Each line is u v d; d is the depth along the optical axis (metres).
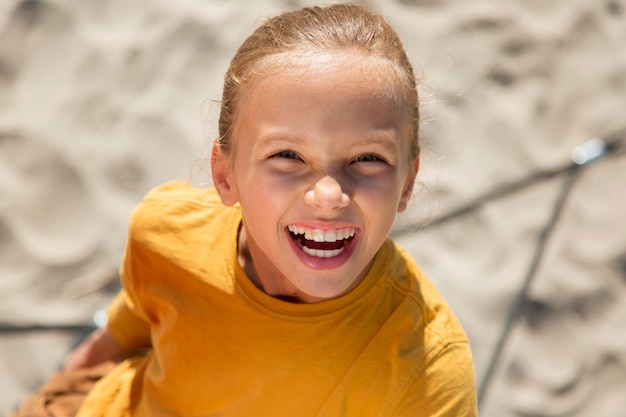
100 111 2.58
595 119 2.74
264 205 0.98
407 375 1.01
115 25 2.74
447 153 2.60
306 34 0.98
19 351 2.20
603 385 2.30
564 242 2.49
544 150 2.65
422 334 1.03
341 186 0.94
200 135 2.53
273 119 0.94
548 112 2.74
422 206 2.14
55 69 2.64
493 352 2.29
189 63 2.68
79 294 2.29
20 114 2.54
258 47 1.00
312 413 1.05
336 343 1.04
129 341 1.46
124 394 1.26
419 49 2.79
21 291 2.29
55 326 2.21
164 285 1.17
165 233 1.17
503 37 2.86
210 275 1.12
